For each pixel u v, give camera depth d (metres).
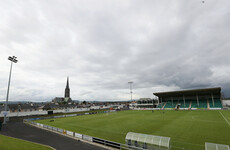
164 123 39.03
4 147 17.25
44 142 22.44
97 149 18.92
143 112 80.38
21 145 18.89
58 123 43.59
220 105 88.88
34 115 62.97
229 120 41.34
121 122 43.16
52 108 110.25
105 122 43.91
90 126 37.06
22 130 32.16
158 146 15.84
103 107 130.00
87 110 101.00
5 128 35.03
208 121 40.38
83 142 22.05
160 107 108.56
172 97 118.12
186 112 70.88
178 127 32.78
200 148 18.94
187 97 111.81
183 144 20.59
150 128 32.59
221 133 26.28
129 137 18.28
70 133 26.28
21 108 89.19
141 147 16.92
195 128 31.14
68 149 19.09
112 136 26.28
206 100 101.81
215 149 13.76
